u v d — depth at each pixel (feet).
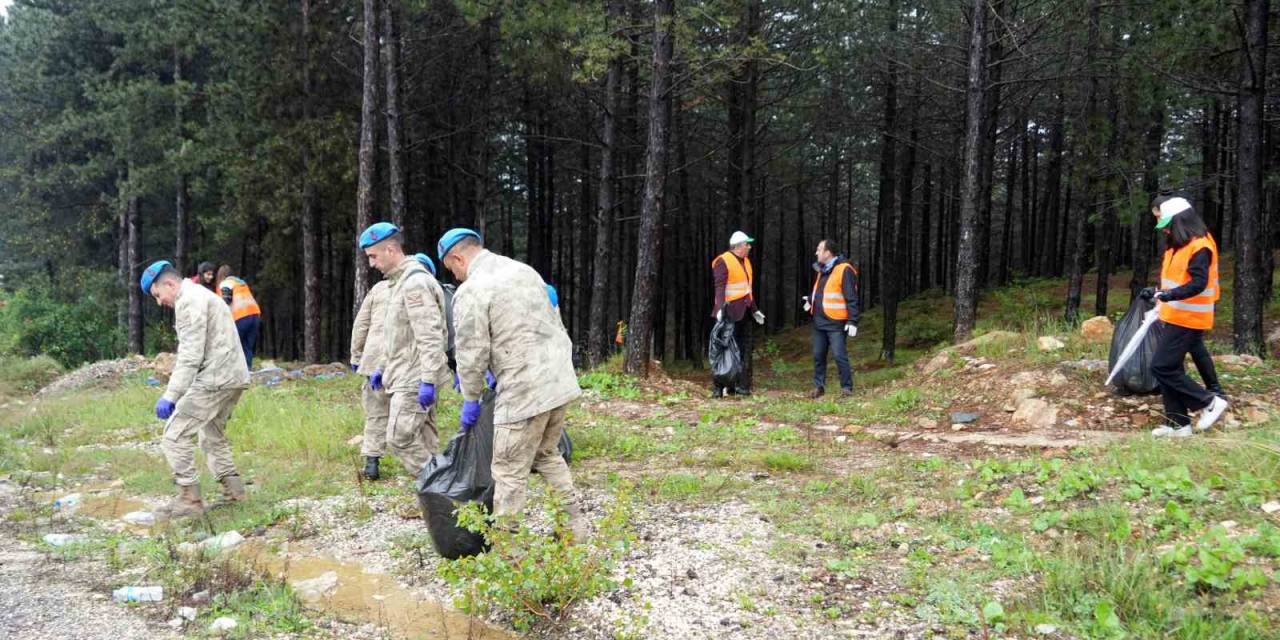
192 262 83.87
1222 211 76.95
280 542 14.85
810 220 123.54
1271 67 39.04
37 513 17.01
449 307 16.92
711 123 72.08
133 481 19.83
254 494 18.04
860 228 134.92
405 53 57.98
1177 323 18.30
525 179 89.71
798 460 18.72
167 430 16.58
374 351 18.63
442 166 72.38
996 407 23.70
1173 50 34.55
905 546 12.99
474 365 12.20
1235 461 14.42
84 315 74.08
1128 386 21.03
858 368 61.05
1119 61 38.70
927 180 90.79
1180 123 66.69
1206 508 12.63
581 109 64.59
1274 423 18.52
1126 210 42.11
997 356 28.22
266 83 59.16
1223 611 9.83
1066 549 11.62
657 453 21.08
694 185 82.79
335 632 10.83
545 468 13.16
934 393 26.37
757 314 32.91
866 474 17.44
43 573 12.92
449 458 12.99
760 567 12.51
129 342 71.46
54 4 75.51
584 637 10.53
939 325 71.67
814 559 12.75
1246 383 22.38
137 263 73.05
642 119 67.05
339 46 61.46
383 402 18.90
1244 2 31.68
